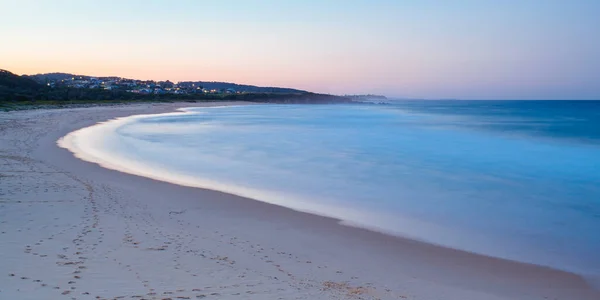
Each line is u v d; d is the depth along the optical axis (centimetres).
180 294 647
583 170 2181
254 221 1180
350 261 909
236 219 1191
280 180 1848
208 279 723
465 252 1012
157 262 788
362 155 2667
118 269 737
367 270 862
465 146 3150
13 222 998
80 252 811
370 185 1786
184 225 1091
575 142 3384
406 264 915
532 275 889
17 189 1348
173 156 2464
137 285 671
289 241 1019
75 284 657
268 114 7944
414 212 1374
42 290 623
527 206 1482
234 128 4562
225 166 2180
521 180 1928
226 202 1387
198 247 909
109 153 2436
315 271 830
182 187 1598
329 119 6575
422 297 741
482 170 2172
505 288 816
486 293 786
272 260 872
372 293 732
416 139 3612
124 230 985
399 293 748
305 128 4731
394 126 5119
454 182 1872
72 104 7606
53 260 756
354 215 1305
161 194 1456
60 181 1528
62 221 1026
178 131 4044
